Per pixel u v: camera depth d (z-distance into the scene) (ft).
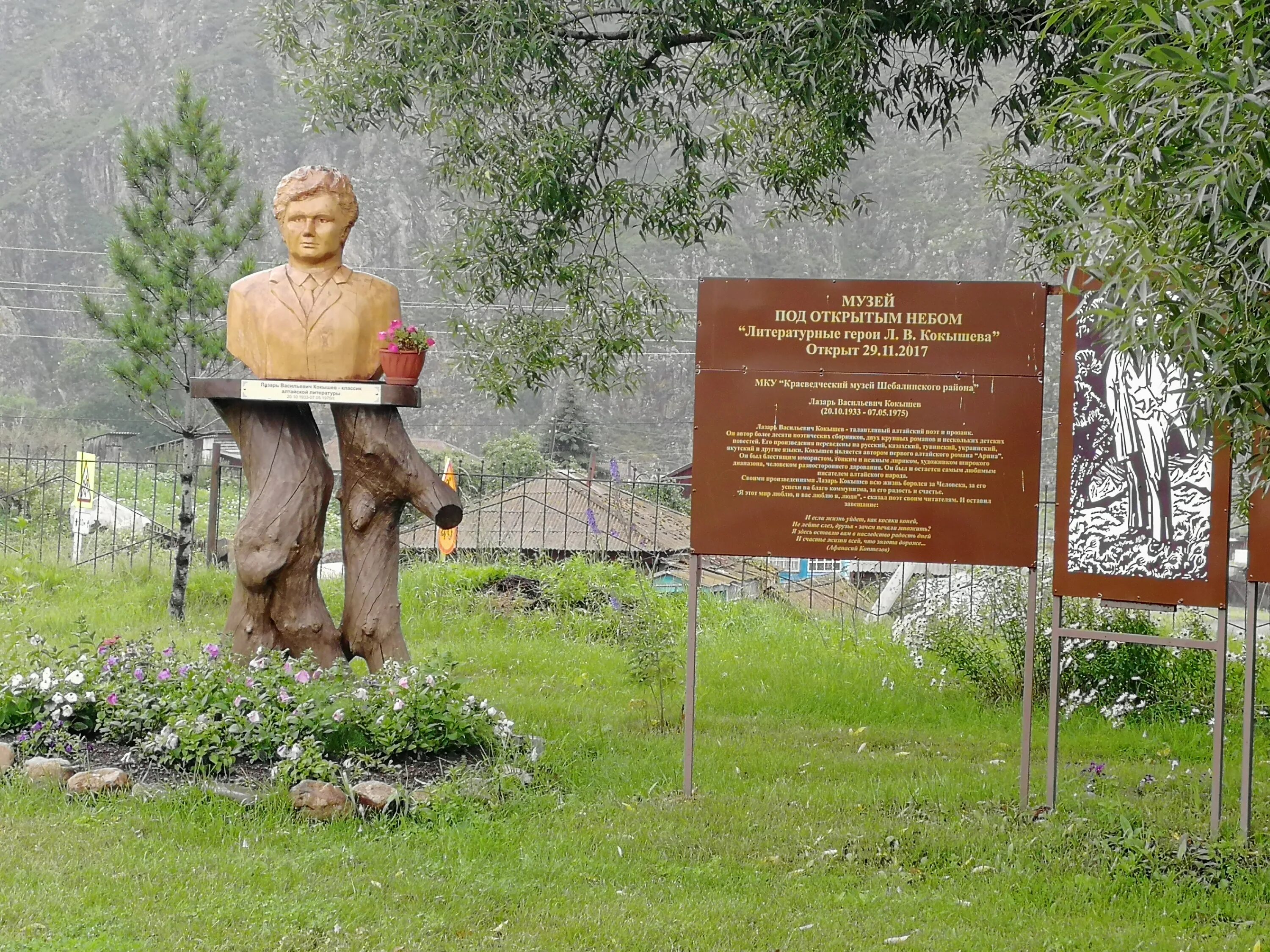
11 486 75.77
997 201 35.40
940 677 33.76
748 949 14.73
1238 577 68.64
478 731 22.31
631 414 245.65
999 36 29.50
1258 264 12.43
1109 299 13.98
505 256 35.91
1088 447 20.17
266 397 24.77
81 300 40.96
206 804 18.76
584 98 34.88
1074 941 15.24
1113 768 25.23
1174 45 12.28
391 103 33.71
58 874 15.62
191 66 306.96
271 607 25.64
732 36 31.32
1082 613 31.76
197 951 13.71
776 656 37.91
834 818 20.49
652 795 21.83
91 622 38.34
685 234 38.73
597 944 14.65
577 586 45.29
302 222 24.84
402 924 14.88
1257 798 22.12
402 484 25.64
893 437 21.03
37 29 361.92
